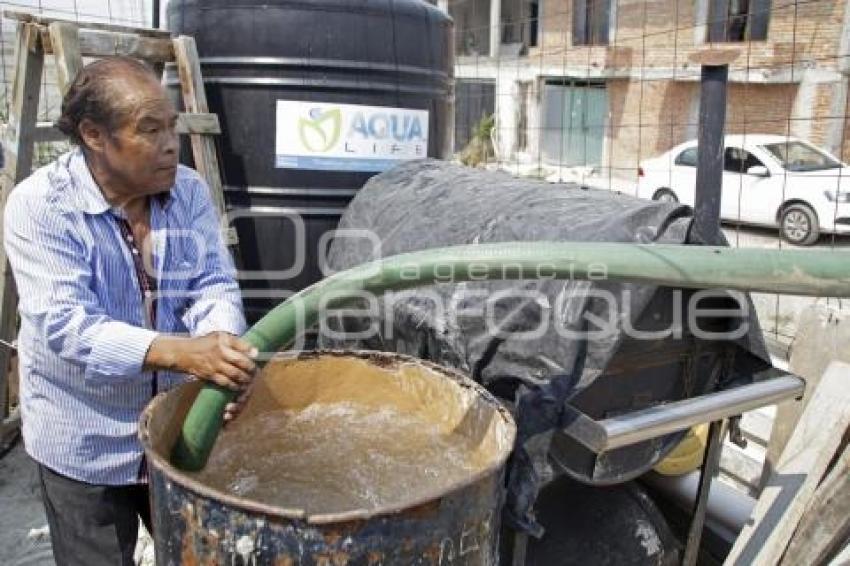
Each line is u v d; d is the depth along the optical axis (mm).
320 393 1924
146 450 1378
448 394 1774
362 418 1892
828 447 1838
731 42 13023
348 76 2920
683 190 10203
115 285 1668
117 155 1547
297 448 1835
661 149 14414
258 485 1717
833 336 2396
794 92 12195
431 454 1746
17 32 2812
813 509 1796
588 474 1902
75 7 6320
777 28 12336
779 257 1439
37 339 1647
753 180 9688
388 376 1878
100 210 1609
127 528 1840
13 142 2859
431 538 1263
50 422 1711
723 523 2312
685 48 13664
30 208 1553
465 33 21031
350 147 2986
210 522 1252
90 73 1551
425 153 3197
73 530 1794
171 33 3016
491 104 18453
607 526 2186
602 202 2070
